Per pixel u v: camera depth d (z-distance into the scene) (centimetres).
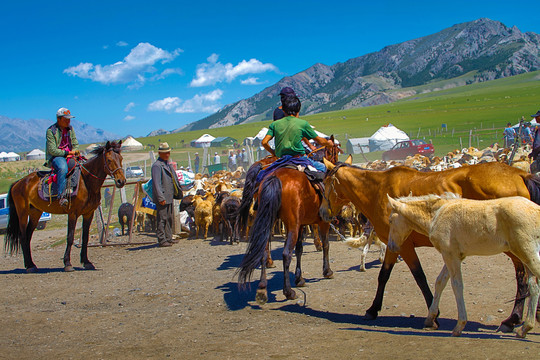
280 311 698
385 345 491
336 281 865
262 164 891
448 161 2761
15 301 880
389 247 587
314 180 773
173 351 527
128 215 1852
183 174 2091
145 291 898
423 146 4209
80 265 1295
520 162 1525
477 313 615
